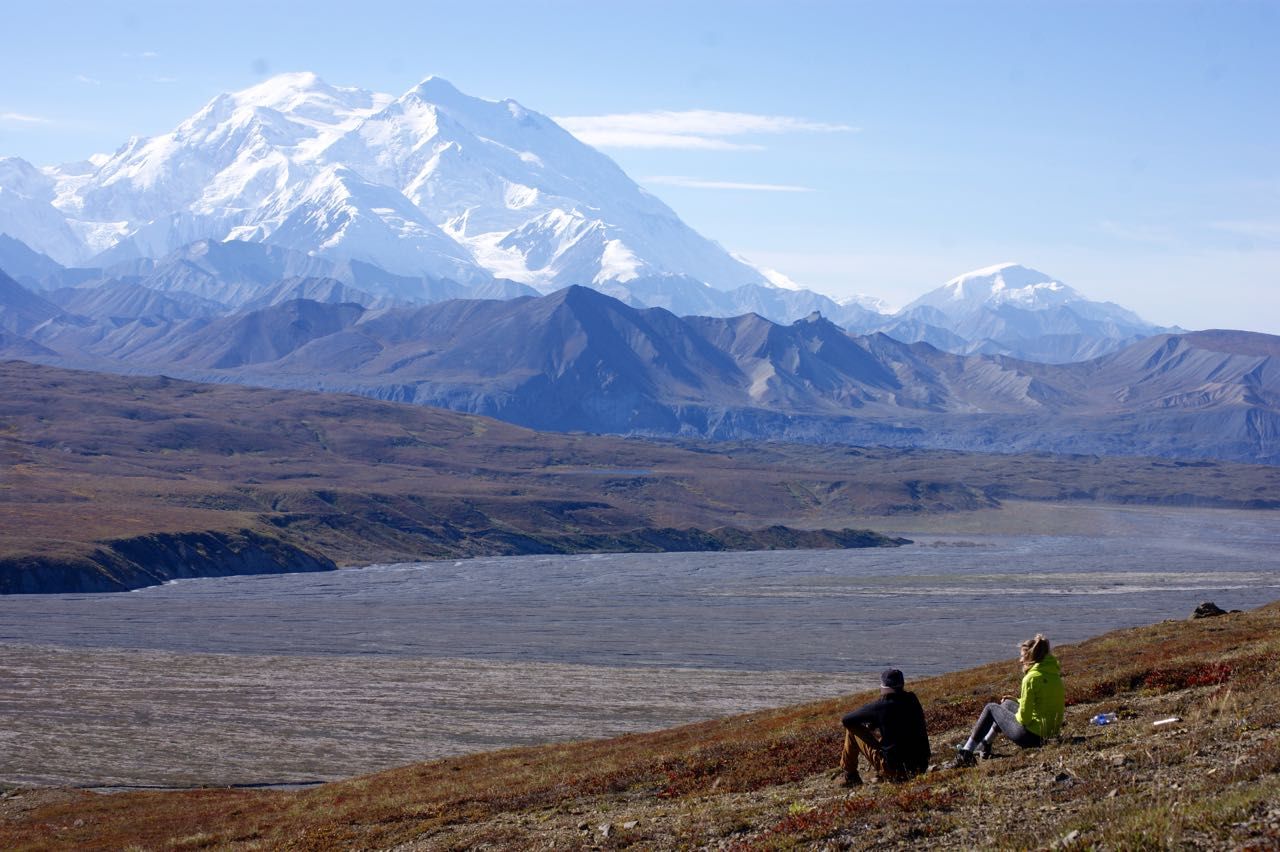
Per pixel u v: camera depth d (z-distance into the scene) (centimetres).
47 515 18225
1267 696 2417
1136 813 1520
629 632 11112
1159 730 2248
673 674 8688
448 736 6644
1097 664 4278
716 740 4034
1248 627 4878
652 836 2139
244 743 6488
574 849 2153
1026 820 1694
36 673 8656
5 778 5734
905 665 9062
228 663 9244
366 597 14488
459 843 2470
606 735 6612
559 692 7956
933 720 3294
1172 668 3150
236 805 4356
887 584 15688
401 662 9312
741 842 1909
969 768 2144
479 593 14950
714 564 19450
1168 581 15775
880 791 2059
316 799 4153
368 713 7288
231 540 18550
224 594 14900
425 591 15238
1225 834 1408
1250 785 1575
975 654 9619
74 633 10988
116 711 7331
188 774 5838
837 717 4056
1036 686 2255
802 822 1902
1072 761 2023
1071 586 15175
